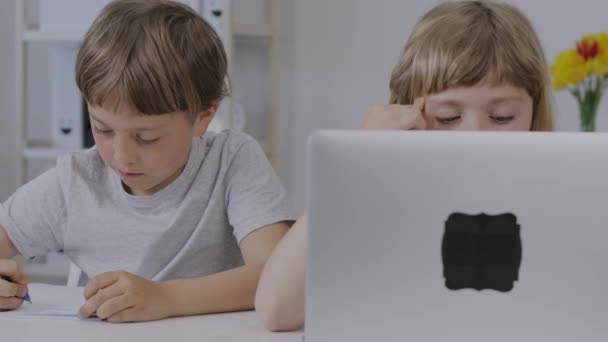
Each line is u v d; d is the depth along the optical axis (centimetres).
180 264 138
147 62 114
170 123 117
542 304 76
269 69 307
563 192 75
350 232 75
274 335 97
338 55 304
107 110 113
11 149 327
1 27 325
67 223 140
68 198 139
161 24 119
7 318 103
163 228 137
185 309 108
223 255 142
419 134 75
